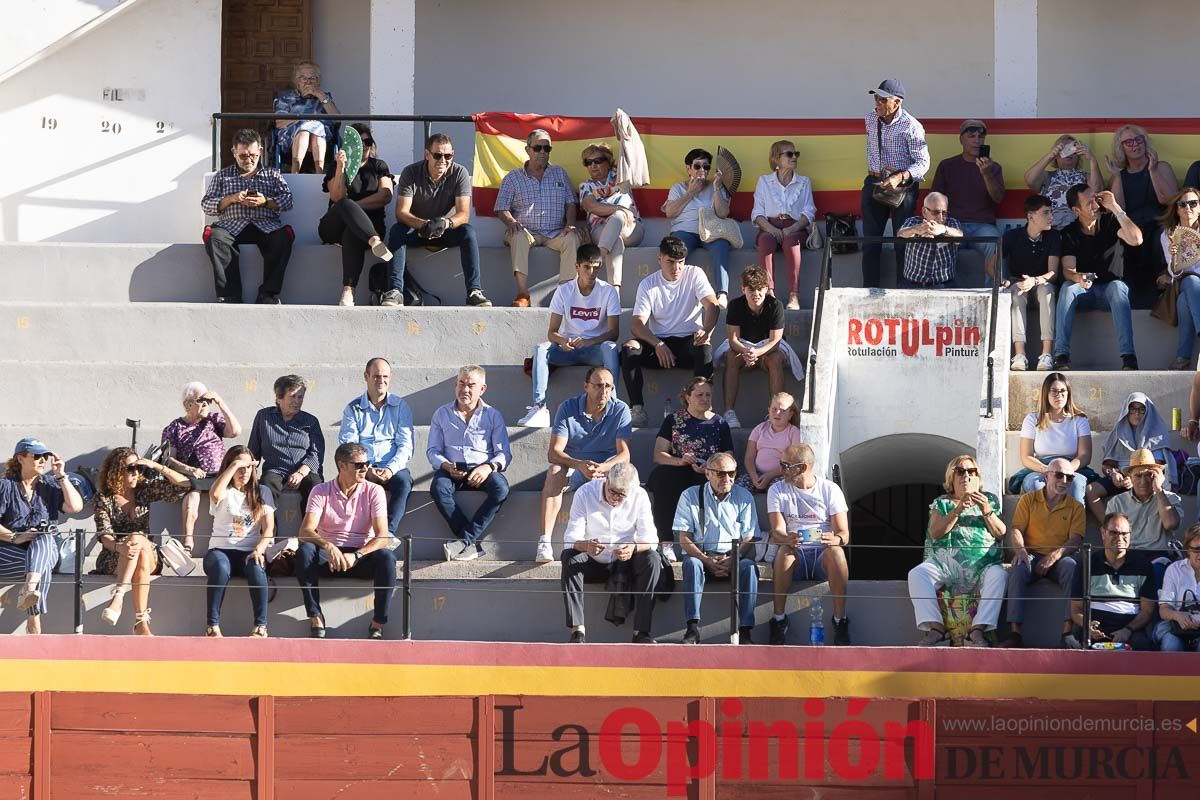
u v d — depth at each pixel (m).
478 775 28.17
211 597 29.52
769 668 28.03
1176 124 40.81
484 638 30.45
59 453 33.53
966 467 29.67
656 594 29.36
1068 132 41.00
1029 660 27.81
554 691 28.27
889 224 39.12
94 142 43.09
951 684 27.86
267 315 36.72
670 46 46.06
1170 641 28.11
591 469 30.84
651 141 41.19
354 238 37.50
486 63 46.03
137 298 38.62
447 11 46.06
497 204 39.28
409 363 36.56
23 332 36.47
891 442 34.72
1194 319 35.19
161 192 43.19
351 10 46.03
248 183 38.41
